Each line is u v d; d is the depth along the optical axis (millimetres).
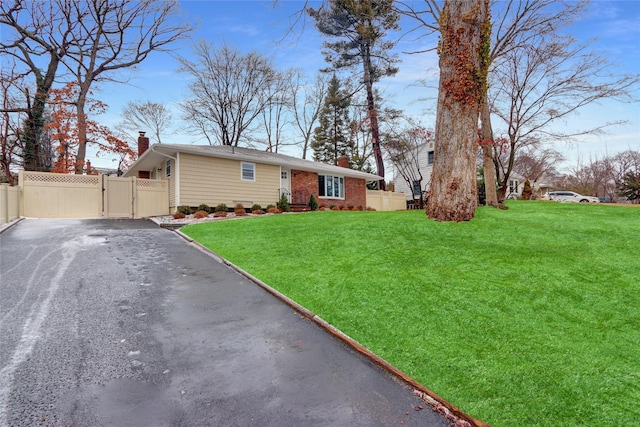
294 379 2736
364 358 3055
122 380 2682
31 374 2705
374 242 6719
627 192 28000
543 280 4480
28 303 4117
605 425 2154
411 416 2322
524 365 2775
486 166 11570
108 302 4250
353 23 21922
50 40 19641
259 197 17047
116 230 9555
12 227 9500
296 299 4320
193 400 2463
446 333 3332
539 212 9516
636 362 2773
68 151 19641
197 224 10336
